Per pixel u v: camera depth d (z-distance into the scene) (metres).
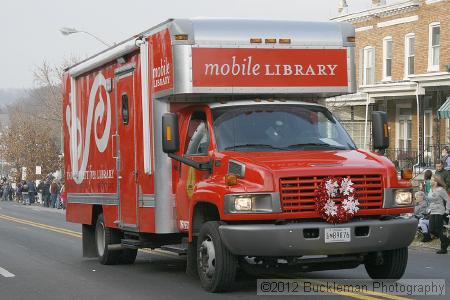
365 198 9.66
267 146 10.48
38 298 10.51
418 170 32.31
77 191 15.39
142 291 10.81
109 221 13.55
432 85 32.81
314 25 11.27
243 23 10.96
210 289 10.14
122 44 12.66
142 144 11.73
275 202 9.41
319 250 9.44
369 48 38.97
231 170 9.95
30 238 21.64
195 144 10.97
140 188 11.89
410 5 35.47
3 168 88.81
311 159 9.89
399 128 37.19
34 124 68.75
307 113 11.02
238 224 9.64
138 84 11.94
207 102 11.22
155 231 11.33
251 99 11.15
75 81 15.61
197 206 10.50
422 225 18.67
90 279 12.30
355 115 39.97
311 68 11.09
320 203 9.42
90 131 14.54
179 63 10.65
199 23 10.77
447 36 33.56
